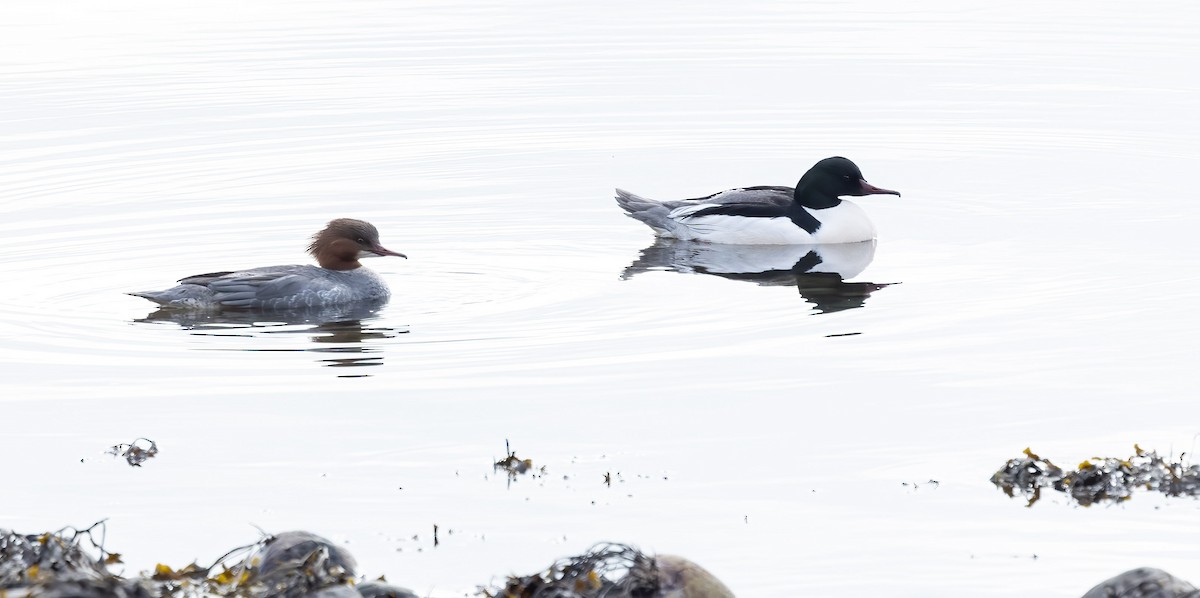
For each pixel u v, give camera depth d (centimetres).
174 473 1328
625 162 2723
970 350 1680
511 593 1002
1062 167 2630
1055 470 1291
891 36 3806
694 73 3416
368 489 1286
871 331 1766
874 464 1333
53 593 896
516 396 1535
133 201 2422
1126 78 3303
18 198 2430
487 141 2852
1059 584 1078
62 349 1714
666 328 1784
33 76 3378
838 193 2325
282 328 1798
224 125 2945
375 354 1688
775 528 1188
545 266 2109
